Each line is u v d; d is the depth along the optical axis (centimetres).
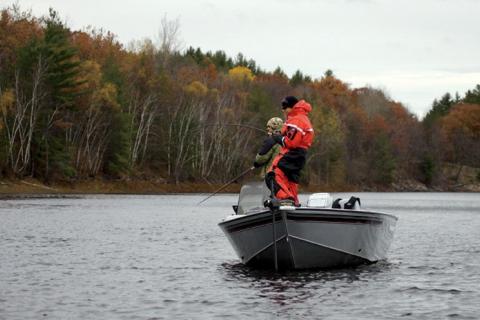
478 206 5156
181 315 884
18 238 1888
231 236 1266
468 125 15288
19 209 3341
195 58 13675
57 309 918
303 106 1205
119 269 1308
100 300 984
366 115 13538
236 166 8531
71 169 6412
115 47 9350
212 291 1055
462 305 959
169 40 9706
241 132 8606
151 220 2778
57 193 6056
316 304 954
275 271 1252
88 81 6862
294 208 1147
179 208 3922
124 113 7238
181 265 1373
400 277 1208
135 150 7525
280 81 14400
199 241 1888
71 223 2488
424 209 4506
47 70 6325
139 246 1738
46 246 1697
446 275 1259
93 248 1670
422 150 13450
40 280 1162
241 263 1399
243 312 902
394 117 15012
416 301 984
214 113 8356
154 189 7331
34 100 6141
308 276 1190
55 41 6469
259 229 1194
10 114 6359
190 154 8006
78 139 7088
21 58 6400
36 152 6281
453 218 3366
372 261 1361
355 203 1301
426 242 1970
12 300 978
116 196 5906
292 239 1170
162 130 7969
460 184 13588
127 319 861
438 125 14888
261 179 1298
